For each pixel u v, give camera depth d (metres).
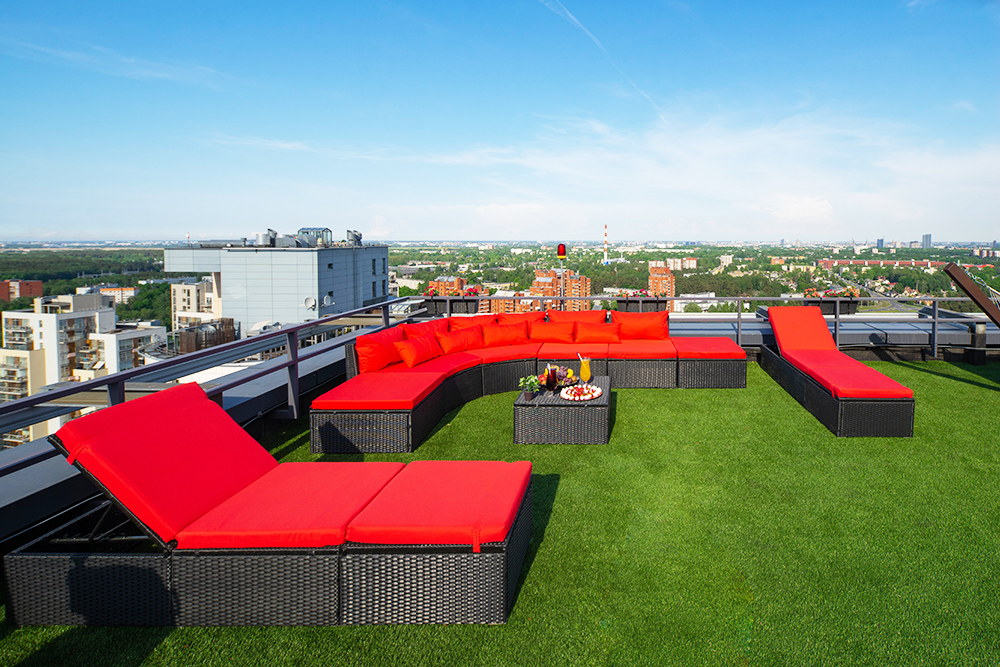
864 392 3.73
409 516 1.95
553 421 3.69
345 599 1.91
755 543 2.42
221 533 1.89
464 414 4.34
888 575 2.17
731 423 4.09
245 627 1.92
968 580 2.13
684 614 1.95
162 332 60.72
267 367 3.76
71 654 1.80
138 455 2.01
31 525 2.17
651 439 3.77
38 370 54.38
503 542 1.89
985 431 3.84
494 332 5.49
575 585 2.12
